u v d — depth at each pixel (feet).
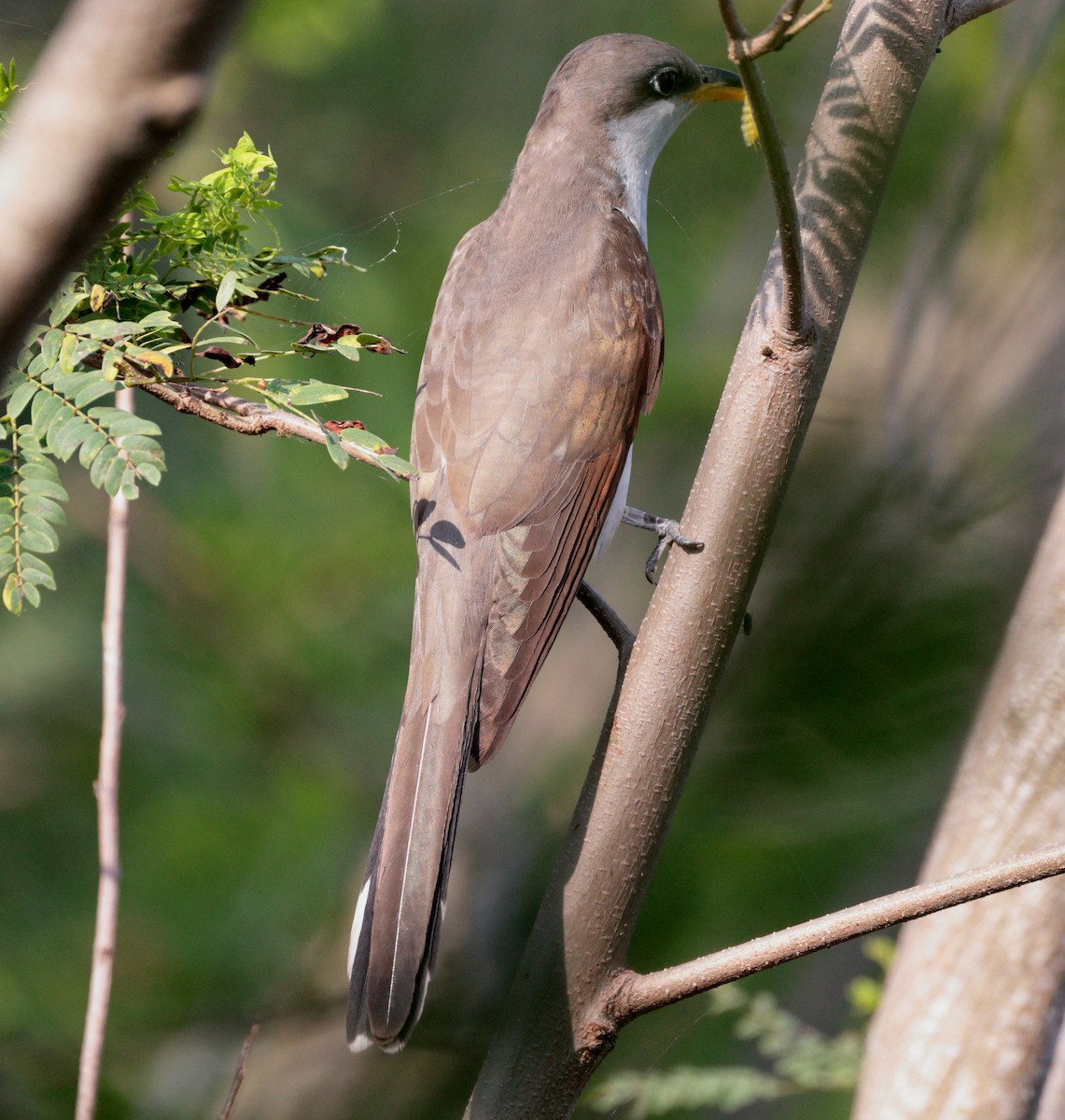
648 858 16.07
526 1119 15.80
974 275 37.78
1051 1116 20.45
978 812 21.71
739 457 16.28
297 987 37.58
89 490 42.06
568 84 27.84
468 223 43.98
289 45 41.45
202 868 37.83
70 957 37.65
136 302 16.10
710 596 16.28
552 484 22.24
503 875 39.04
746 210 43.88
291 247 38.63
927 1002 22.04
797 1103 37.04
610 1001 15.70
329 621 41.78
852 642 31.73
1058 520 21.94
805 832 33.04
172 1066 37.17
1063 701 21.12
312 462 42.47
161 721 40.55
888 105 15.99
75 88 6.98
